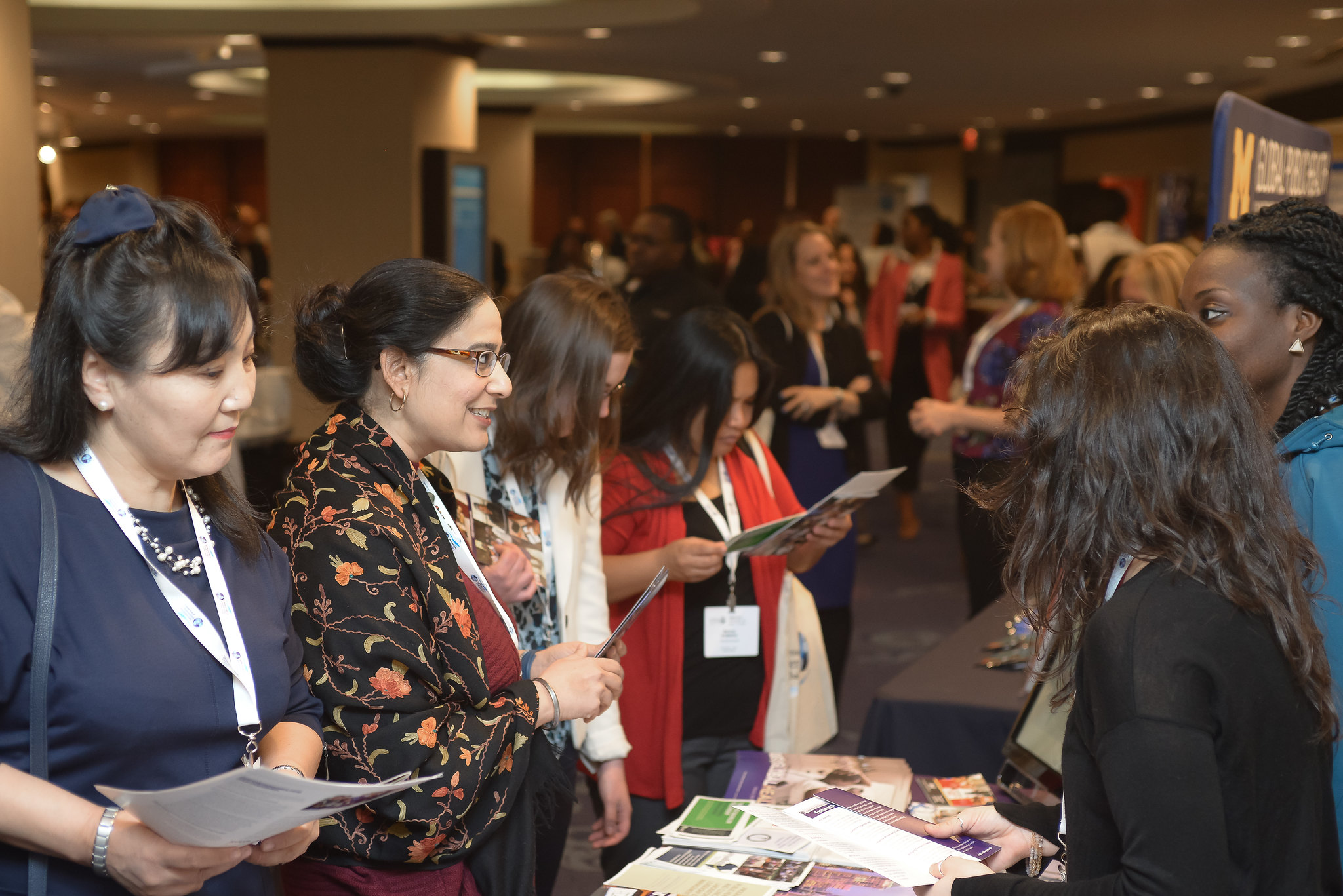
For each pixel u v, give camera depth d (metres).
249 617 1.21
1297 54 8.07
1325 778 1.10
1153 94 10.98
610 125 16.78
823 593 3.33
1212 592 1.03
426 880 1.39
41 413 1.10
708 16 6.66
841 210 15.49
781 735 2.38
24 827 1.04
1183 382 1.08
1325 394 1.57
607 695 1.60
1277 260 1.58
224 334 1.09
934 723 2.30
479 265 8.07
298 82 7.29
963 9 6.64
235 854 1.10
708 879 1.43
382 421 1.46
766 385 2.40
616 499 2.30
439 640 1.37
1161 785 0.95
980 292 9.60
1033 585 1.13
